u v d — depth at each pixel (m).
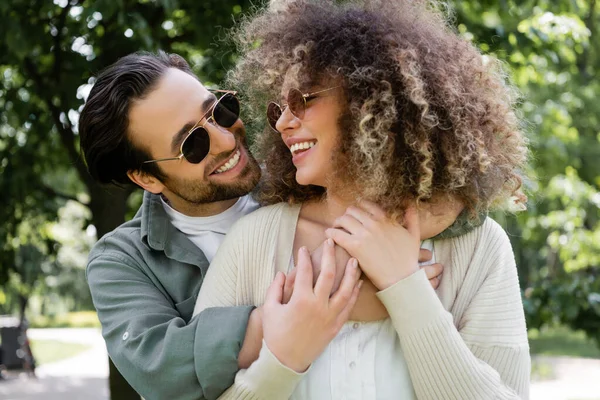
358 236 1.46
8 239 5.70
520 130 1.67
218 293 1.59
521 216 6.48
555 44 5.38
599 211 10.35
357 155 1.43
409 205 1.49
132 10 4.13
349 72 1.43
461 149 1.43
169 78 1.92
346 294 1.42
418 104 1.38
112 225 4.77
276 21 1.64
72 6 4.46
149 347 1.54
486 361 1.49
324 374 1.47
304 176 1.51
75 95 4.33
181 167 1.89
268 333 1.40
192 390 1.45
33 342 20.08
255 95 1.75
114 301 1.77
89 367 14.55
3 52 4.36
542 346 17.00
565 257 9.56
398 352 1.49
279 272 1.51
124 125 1.91
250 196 2.08
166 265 1.89
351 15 1.50
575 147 9.60
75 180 7.82
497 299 1.52
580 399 9.61
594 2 9.12
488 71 1.56
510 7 4.91
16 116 5.24
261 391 1.38
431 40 1.51
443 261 1.57
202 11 4.41
